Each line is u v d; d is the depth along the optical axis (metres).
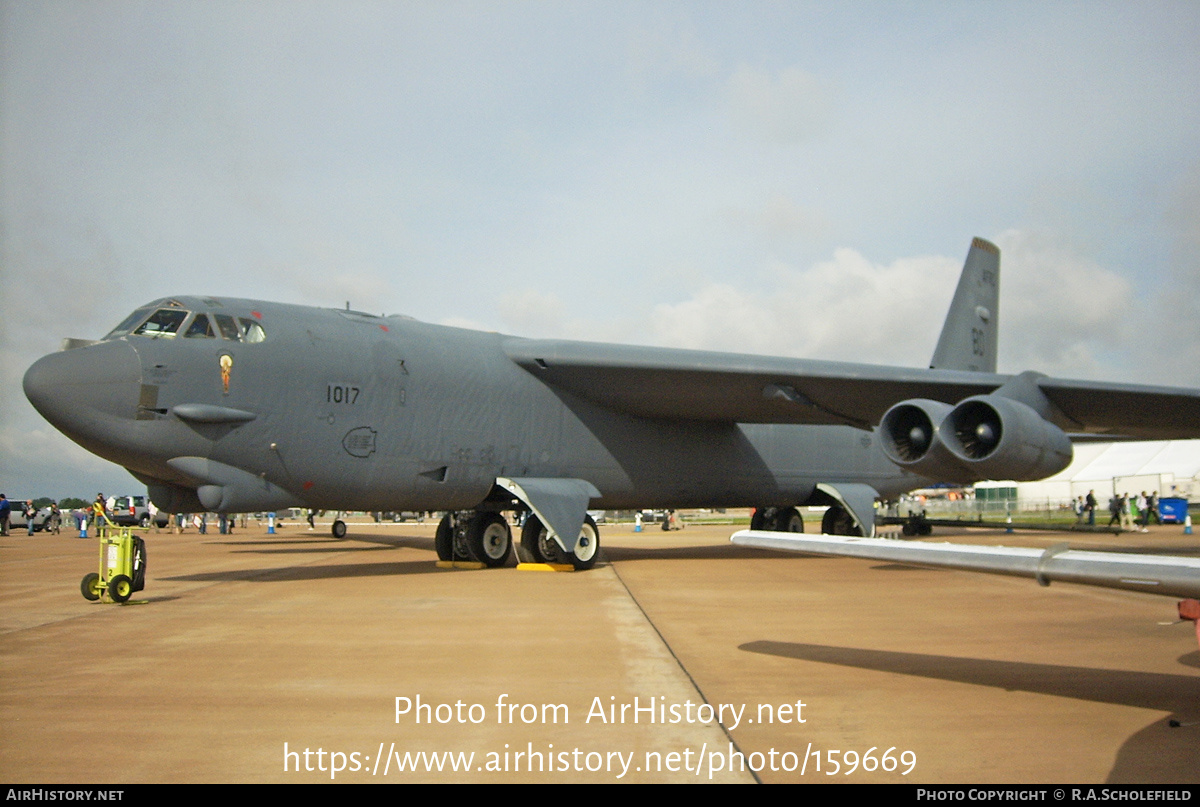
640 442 15.03
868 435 19.11
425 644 6.94
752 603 9.34
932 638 7.16
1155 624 7.89
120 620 8.33
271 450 11.23
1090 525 30.23
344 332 12.06
